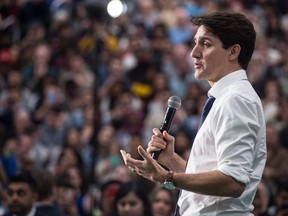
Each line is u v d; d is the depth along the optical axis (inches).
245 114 227.0
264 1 938.7
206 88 740.0
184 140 565.3
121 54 811.4
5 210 418.6
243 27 234.8
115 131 676.1
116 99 720.3
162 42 823.7
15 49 842.8
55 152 650.2
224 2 937.5
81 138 652.1
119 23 842.8
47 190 371.2
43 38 856.3
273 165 529.7
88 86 758.5
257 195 387.9
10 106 711.1
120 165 561.9
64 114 696.4
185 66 780.0
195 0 921.5
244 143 224.4
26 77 799.7
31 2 917.8
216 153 228.1
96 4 621.9
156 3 909.2
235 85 232.7
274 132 534.9
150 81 753.0
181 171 245.8
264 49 810.2
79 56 807.1
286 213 398.6
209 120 230.7
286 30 921.5
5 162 490.0
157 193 386.3
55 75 794.8
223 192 221.8
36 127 668.7
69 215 457.1
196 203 232.2
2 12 914.1
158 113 693.9
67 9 899.4
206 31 234.8
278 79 765.9
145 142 659.4
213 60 234.4
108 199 433.4
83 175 508.4
